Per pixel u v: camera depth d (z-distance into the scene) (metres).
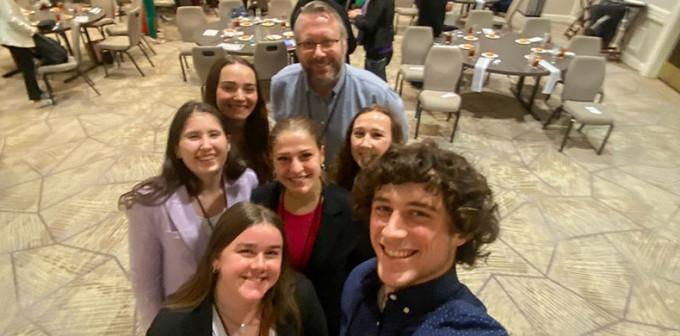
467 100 6.05
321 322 1.45
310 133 1.49
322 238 1.54
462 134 5.14
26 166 4.16
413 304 0.89
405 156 0.82
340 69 2.11
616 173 4.55
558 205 3.99
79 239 3.34
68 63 5.45
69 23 5.90
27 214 3.57
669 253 3.49
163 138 4.71
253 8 8.10
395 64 7.00
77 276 3.02
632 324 2.88
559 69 5.06
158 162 4.30
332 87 2.17
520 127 5.39
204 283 1.28
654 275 3.28
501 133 5.21
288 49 5.35
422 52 5.72
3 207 3.63
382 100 2.20
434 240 0.82
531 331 2.80
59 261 3.14
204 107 1.55
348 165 1.78
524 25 6.42
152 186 1.57
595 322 2.88
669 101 6.35
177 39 7.75
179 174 1.58
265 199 1.63
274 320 1.34
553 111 5.77
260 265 1.21
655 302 3.05
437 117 5.51
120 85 5.96
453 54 4.93
